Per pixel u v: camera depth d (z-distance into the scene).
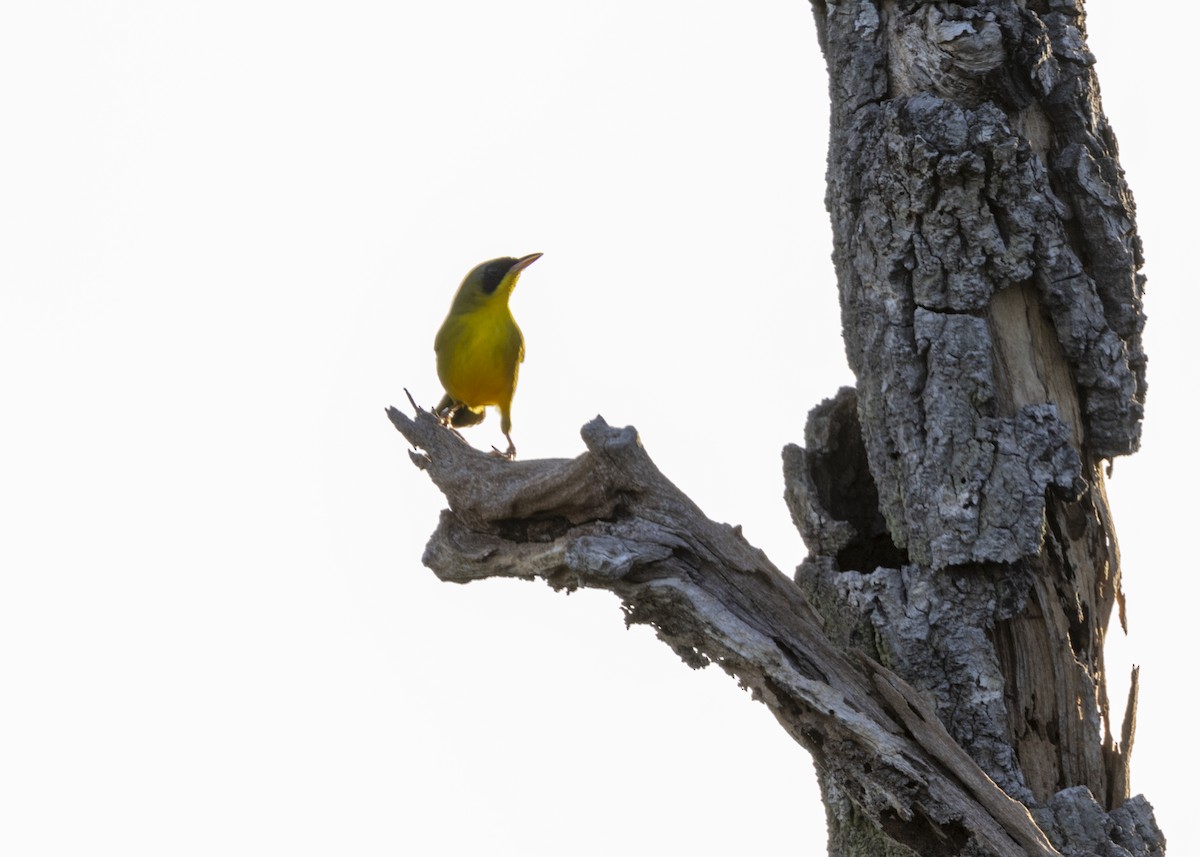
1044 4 11.25
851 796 10.52
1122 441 10.99
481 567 11.36
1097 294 11.03
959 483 10.62
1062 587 10.92
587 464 10.37
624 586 10.35
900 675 10.85
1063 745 10.81
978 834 9.90
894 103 10.83
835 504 12.27
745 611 10.34
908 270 10.80
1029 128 11.02
